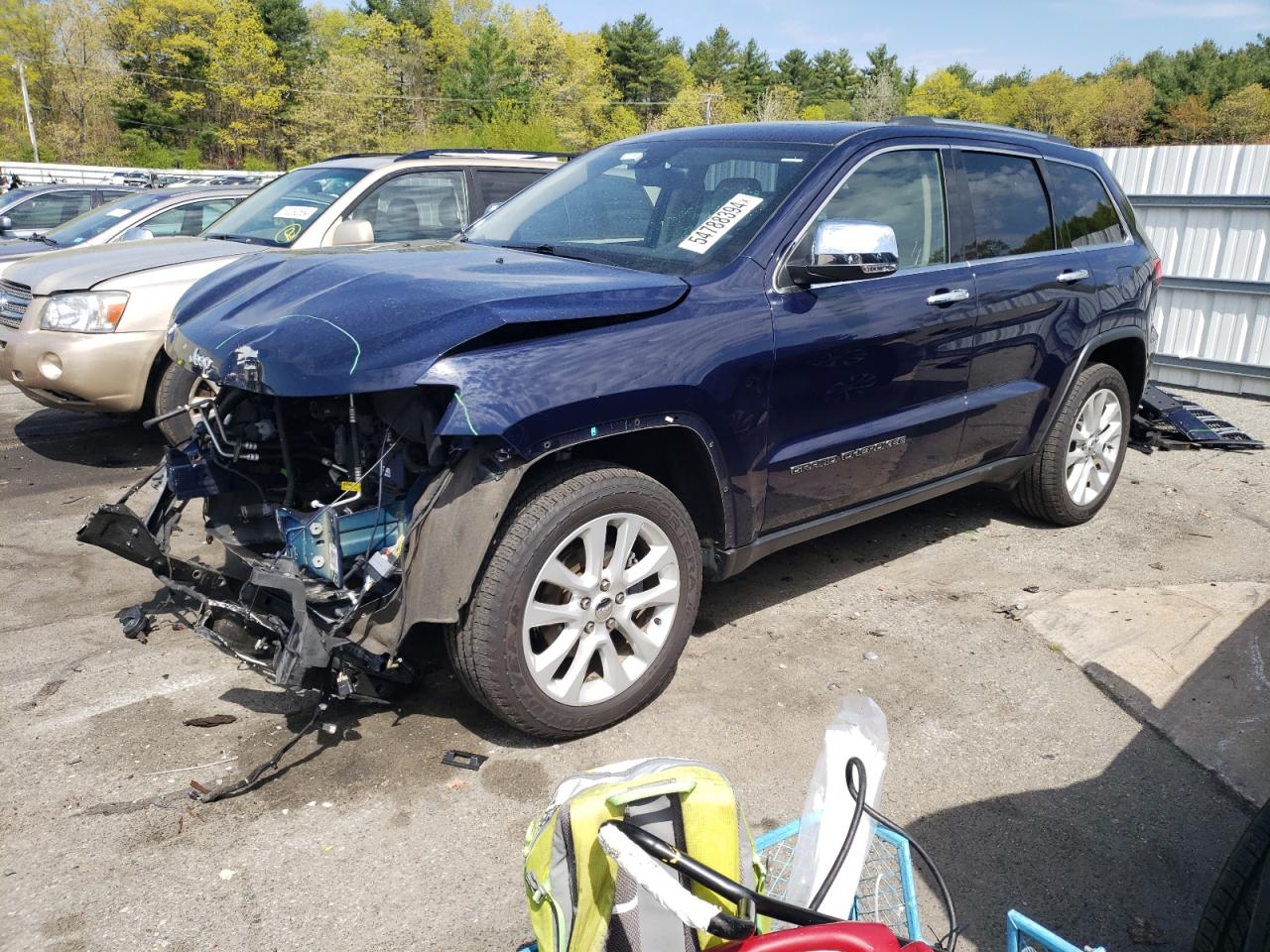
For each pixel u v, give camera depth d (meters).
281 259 3.76
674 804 1.73
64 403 6.07
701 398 3.31
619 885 1.63
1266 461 6.97
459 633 3.00
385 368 2.82
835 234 3.43
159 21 79.81
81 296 5.90
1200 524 5.63
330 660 2.90
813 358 3.66
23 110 74.19
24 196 13.20
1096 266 5.06
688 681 3.73
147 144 77.25
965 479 4.74
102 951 2.40
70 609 4.27
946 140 4.41
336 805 2.96
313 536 3.00
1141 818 3.00
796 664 3.88
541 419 2.91
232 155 84.44
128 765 3.14
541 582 3.05
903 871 1.92
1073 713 3.59
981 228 4.49
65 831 2.82
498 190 7.18
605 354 3.09
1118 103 103.00
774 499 3.72
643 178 4.22
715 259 3.61
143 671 3.73
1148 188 9.58
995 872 2.75
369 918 2.53
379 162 6.94
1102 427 5.42
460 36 103.19
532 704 3.10
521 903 2.59
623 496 3.16
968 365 4.40
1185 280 9.44
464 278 3.26
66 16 76.56
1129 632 4.21
